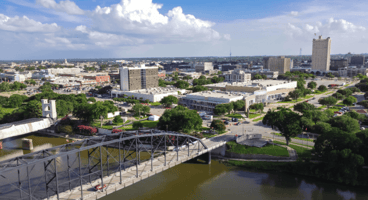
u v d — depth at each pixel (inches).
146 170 3526.1
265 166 4404.5
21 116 7003.0
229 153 4869.6
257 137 5388.8
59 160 4635.8
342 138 3946.9
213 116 7701.8
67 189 3191.4
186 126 5418.3
